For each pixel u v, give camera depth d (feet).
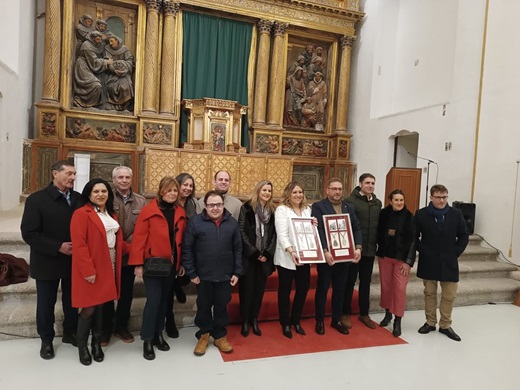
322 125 30.07
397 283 11.80
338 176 29.37
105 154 24.66
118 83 24.90
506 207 18.38
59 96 23.70
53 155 23.00
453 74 21.31
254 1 26.84
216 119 25.34
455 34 22.50
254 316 11.36
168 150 23.85
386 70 27.66
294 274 11.53
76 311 10.04
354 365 9.82
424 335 11.98
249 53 27.89
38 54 24.14
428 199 22.54
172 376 8.87
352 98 30.30
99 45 24.52
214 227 9.80
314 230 11.14
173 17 25.36
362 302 12.54
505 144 18.53
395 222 11.93
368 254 12.13
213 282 9.84
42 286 9.11
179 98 26.22
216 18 26.81
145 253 9.45
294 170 29.17
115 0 24.53
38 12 24.13
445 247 11.70
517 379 9.47
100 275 8.92
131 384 8.46
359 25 29.55
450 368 9.91
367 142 28.27
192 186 11.12
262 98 27.66
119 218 10.32
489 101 19.35
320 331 11.59
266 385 8.70
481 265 17.63
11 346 9.99
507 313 14.58
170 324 10.94
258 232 10.97
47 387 8.20
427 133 22.94
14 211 19.03
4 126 18.74
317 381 8.98
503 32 18.76
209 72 26.89
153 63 25.08
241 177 25.52
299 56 29.12
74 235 8.63
